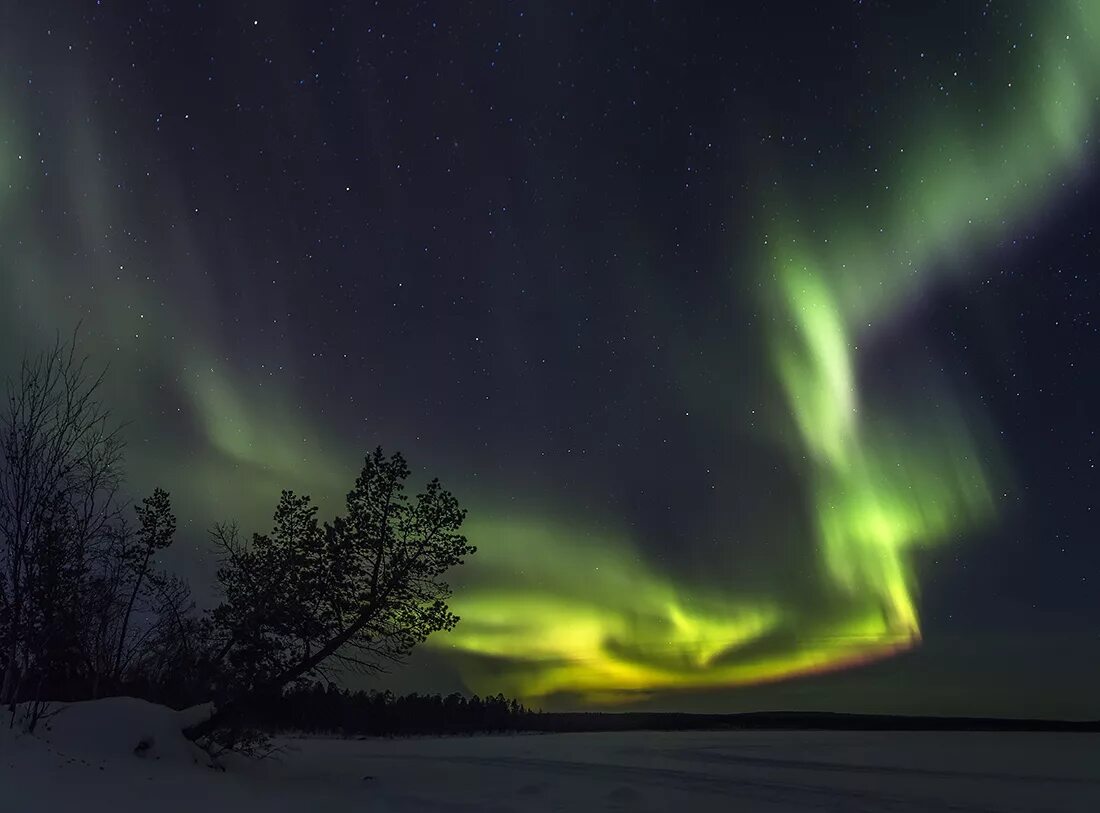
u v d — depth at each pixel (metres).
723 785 34.38
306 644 25.69
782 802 28.67
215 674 25.16
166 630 28.61
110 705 23.47
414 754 51.69
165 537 29.86
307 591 25.47
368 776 30.69
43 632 22.45
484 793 26.92
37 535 22.89
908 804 29.69
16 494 22.86
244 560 25.95
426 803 22.98
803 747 76.88
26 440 23.20
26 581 22.48
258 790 21.11
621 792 28.50
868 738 108.12
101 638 28.44
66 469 23.77
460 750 60.03
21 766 17.25
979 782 40.06
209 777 21.38
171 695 28.36
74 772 17.92
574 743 80.12
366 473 26.64
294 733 61.50
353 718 78.50
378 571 26.20
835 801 29.59
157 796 17.41
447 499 27.06
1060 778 43.19
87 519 24.31
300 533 26.17
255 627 25.03
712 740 96.44
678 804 26.70
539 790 28.67
